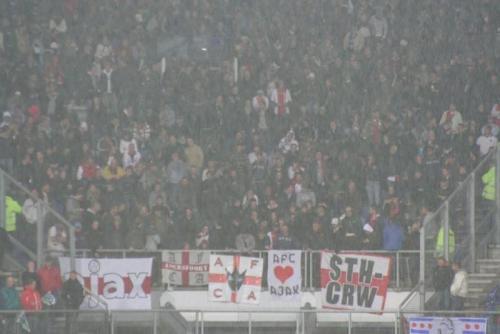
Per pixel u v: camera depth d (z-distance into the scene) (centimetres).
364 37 10488
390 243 7700
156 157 8881
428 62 10544
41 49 9969
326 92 9744
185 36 10581
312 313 7062
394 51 10338
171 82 9694
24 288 6712
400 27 10650
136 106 9550
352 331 7025
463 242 7544
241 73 9881
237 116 9462
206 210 8281
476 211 7825
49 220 7244
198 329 6894
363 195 8694
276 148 9244
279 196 8400
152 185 8494
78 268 7406
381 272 7400
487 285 7444
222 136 9394
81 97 9644
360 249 7738
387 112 9725
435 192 8512
